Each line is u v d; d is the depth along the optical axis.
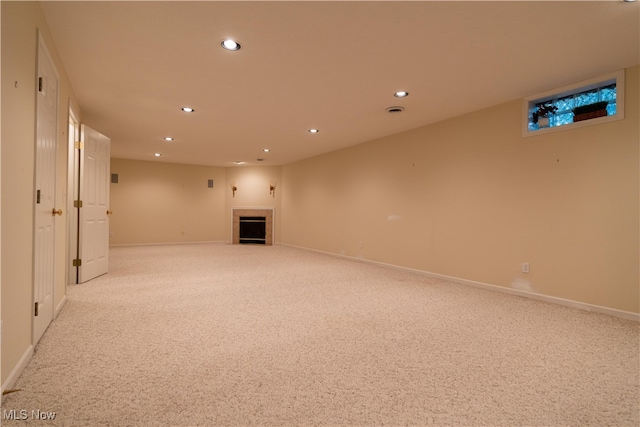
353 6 2.26
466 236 4.54
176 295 3.80
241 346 2.39
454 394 1.80
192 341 2.47
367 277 4.97
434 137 5.02
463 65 3.13
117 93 3.89
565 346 2.46
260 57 3.00
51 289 2.75
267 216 9.57
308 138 6.12
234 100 4.11
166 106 4.35
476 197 4.43
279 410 1.63
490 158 4.27
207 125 5.27
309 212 8.20
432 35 2.62
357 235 6.57
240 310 3.26
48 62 2.46
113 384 1.84
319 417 1.59
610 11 2.30
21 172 1.84
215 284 4.40
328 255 7.39
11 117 1.67
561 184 3.59
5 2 1.58
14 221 1.74
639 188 3.07
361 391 1.82
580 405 1.72
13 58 1.70
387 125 5.19
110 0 2.20
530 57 2.97
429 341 2.53
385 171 5.93
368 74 3.34
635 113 3.10
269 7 2.28
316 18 2.40
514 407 1.69
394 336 2.62
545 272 3.71
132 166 8.78
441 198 4.90
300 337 2.58
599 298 3.30
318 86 3.65
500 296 3.90
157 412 1.60
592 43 2.73
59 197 3.02
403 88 3.70
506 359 2.24
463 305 3.51
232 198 9.88
